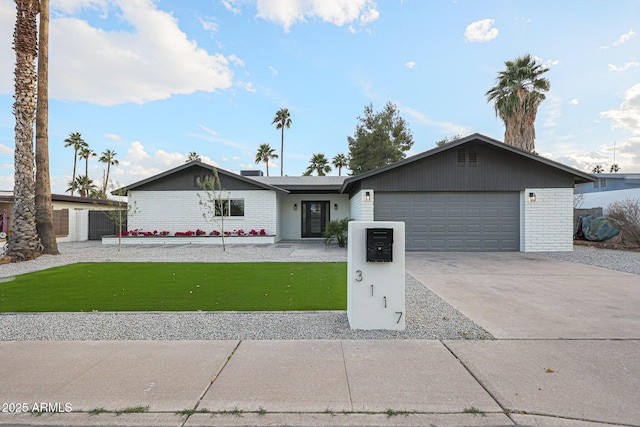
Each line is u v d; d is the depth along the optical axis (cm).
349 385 286
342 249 1383
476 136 1228
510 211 1288
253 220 1689
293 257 1135
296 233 1922
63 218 1852
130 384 288
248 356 346
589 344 374
